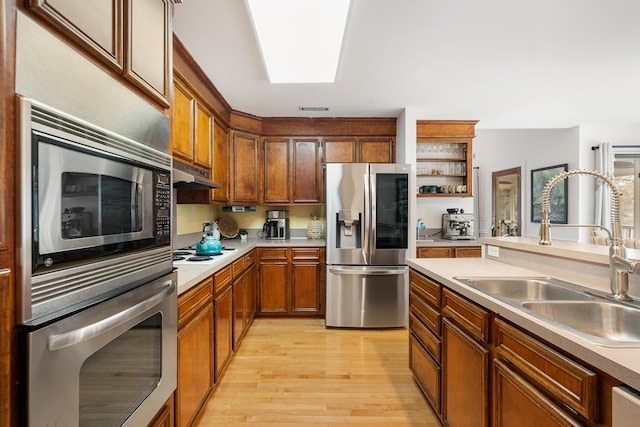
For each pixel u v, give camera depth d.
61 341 0.68
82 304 0.77
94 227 0.82
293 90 2.91
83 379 0.78
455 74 2.60
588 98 3.19
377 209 3.23
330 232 3.22
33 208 0.64
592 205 4.22
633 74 2.63
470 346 1.34
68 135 0.72
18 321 0.62
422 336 1.93
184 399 1.47
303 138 3.72
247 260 3.00
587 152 4.21
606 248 1.58
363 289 3.20
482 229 6.29
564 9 1.78
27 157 0.62
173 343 1.27
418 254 3.54
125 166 0.95
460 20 1.88
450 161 3.98
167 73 1.28
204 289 1.77
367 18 1.85
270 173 3.72
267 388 2.10
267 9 1.69
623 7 1.77
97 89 0.84
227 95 3.04
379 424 1.75
